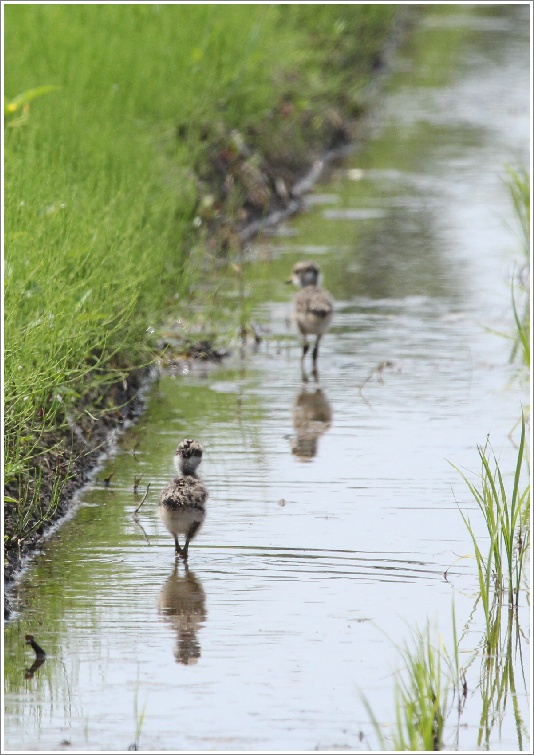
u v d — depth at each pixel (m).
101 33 35.50
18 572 15.58
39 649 13.56
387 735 12.23
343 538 16.62
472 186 41.00
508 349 25.66
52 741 12.04
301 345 26.16
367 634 14.17
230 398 22.83
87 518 17.41
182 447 17.48
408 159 45.50
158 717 12.44
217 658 13.59
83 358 19.56
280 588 15.27
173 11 39.00
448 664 13.43
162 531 17.00
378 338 26.50
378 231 35.50
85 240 21.34
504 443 20.36
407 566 15.87
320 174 43.38
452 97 57.75
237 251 31.94
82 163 26.45
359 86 55.62
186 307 25.75
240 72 37.09
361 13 63.19
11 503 16.44
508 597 15.12
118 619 14.44
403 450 20.05
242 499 17.95
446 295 29.47
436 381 23.75
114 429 20.72
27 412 17.08
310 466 19.31
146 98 33.12
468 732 12.46
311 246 33.75
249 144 38.44
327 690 12.99
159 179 28.88
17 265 18.95
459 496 18.14
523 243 31.69
